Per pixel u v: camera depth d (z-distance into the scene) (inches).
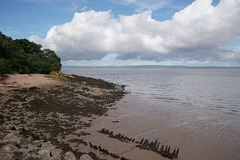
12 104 573.9
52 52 2042.3
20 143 280.7
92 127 493.0
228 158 366.3
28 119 481.1
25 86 879.1
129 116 626.5
